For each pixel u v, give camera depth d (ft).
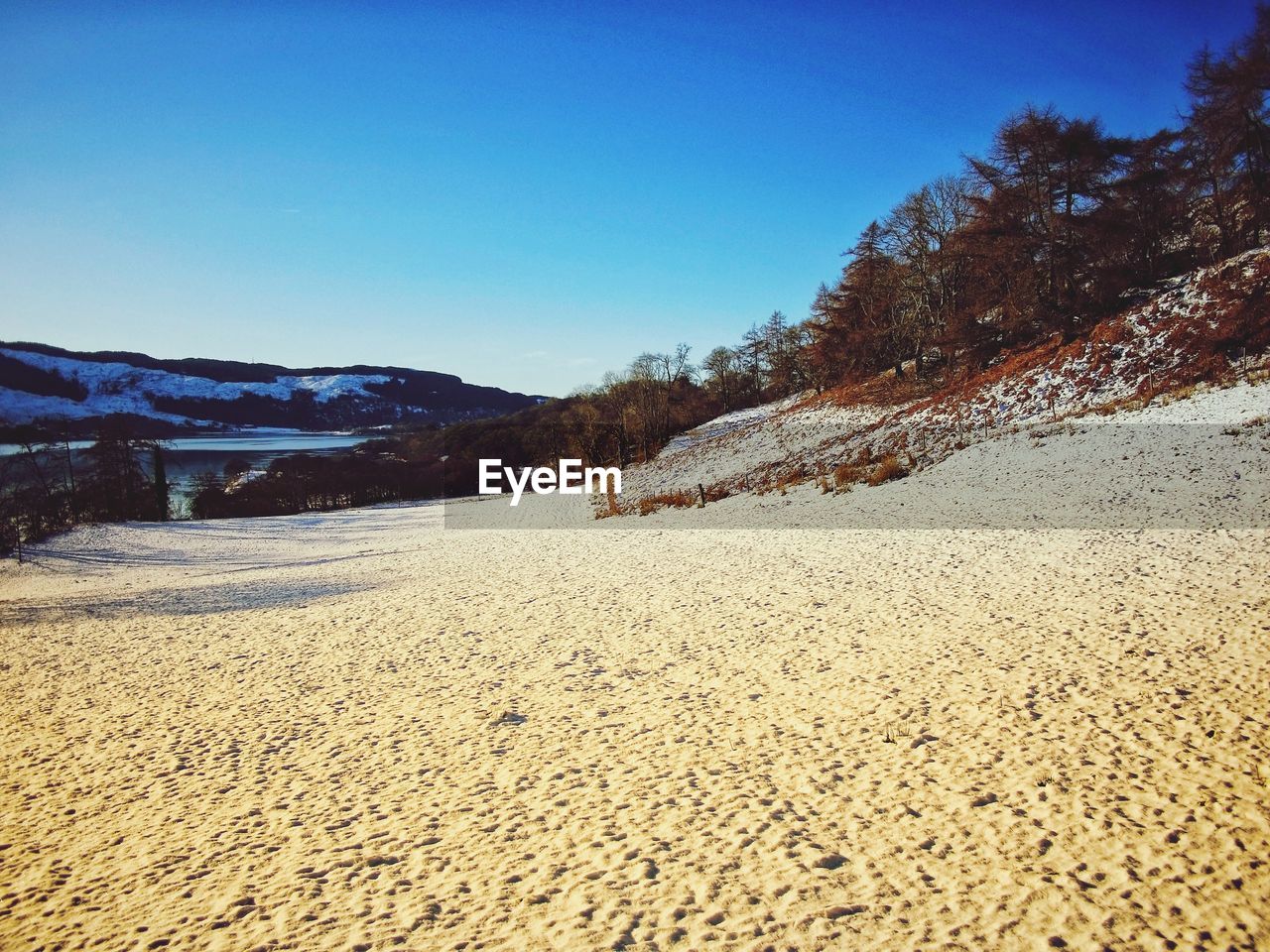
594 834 19.54
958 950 14.29
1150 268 122.21
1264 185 109.29
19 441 193.26
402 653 40.40
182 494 260.62
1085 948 14.20
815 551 62.44
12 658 46.70
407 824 20.84
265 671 38.63
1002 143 119.14
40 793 24.73
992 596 41.32
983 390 109.19
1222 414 71.26
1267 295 82.43
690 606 46.29
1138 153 118.21
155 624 56.08
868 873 17.01
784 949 14.52
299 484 259.60
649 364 268.21
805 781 21.71
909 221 161.27
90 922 16.66
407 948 15.05
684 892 16.67
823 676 30.66
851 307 177.27
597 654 36.94
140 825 21.84
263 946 15.37
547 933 15.34
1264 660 27.58
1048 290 118.42
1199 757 21.09
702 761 23.67
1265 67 105.40
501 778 23.47
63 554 130.11
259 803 22.86
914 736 24.09
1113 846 17.38
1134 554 46.96
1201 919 14.79
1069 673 28.25
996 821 18.80
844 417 147.54
